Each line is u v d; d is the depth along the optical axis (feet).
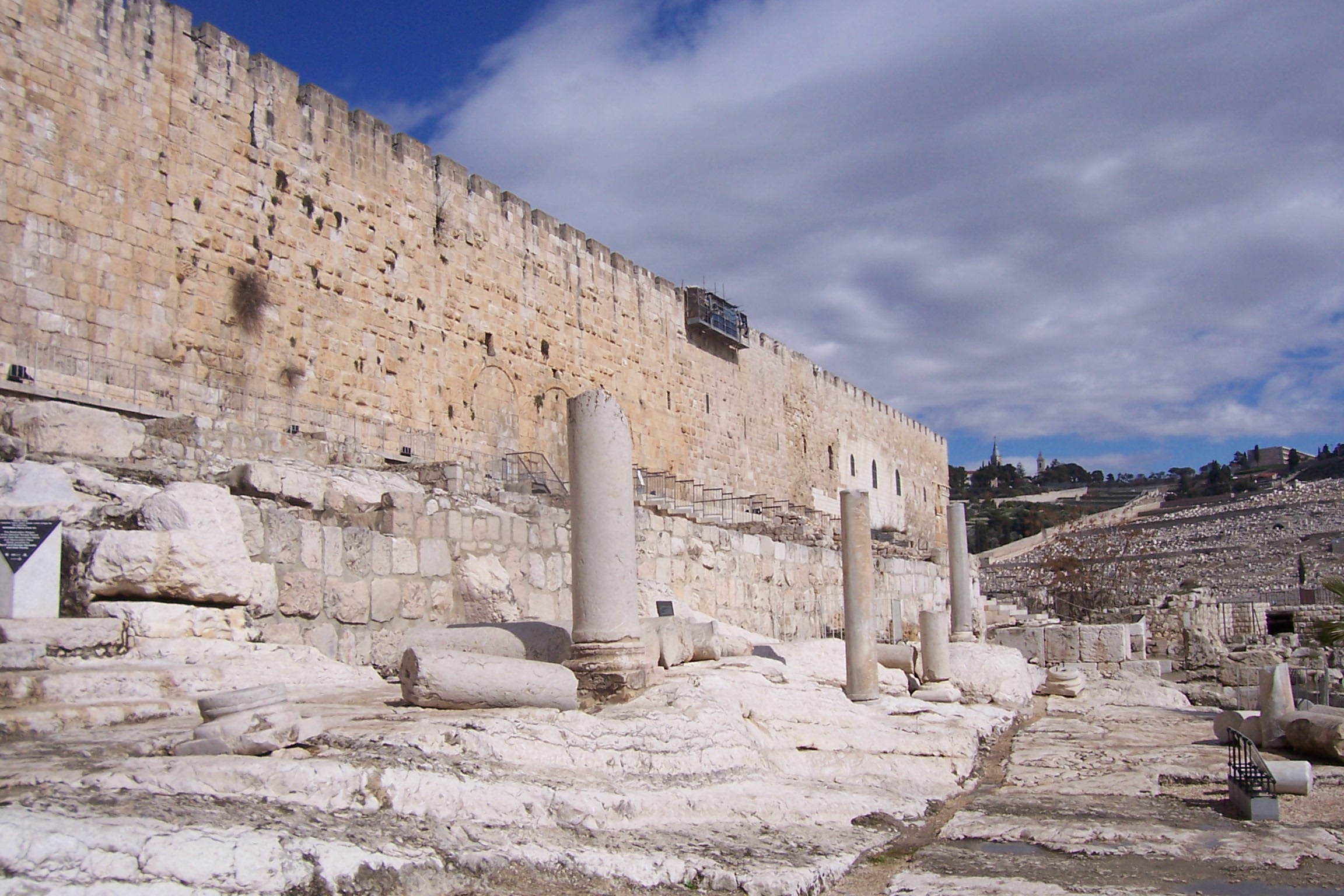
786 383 191.31
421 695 36.04
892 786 42.52
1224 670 138.00
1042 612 197.77
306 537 50.14
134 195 78.69
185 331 81.46
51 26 74.43
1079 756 55.67
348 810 26.30
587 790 30.48
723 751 37.24
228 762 26.53
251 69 89.25
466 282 112.16
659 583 76.69
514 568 63.93
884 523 231.09
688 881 27.68
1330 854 34.94
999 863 32.86
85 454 55.16
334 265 95.71
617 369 139.95
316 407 92.32
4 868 19.69
